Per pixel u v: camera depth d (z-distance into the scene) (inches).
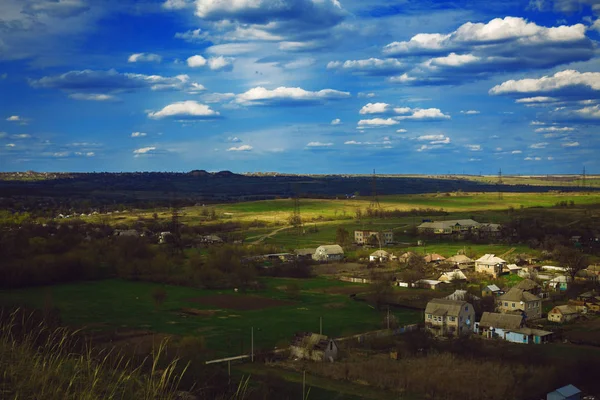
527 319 3572.8
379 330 3211.1
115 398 786.8
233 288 4608.8
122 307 3772.1
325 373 2411.4
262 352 2701.8
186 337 2684.5
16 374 772.0
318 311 3759.8
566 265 5196.9
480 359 2623.0
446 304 3307.1
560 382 2314.2
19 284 4517.7
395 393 2183.8
